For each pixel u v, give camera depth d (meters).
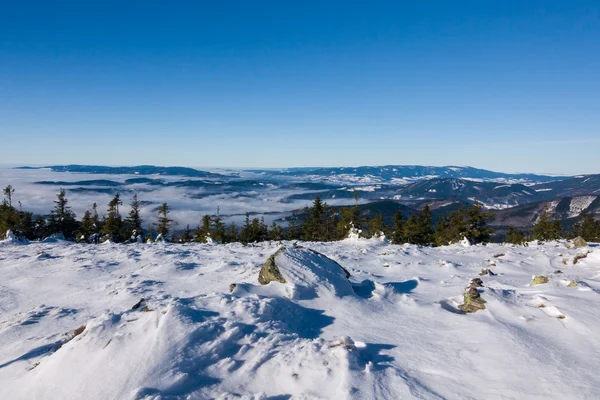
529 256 12.91
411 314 6.92
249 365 4.75
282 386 4.36
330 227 51.56
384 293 8.06
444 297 7.84
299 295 7.45
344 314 6.88
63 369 4.82
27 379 4.99
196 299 6.67
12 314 8.45
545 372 4.32
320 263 8.51
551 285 7.49
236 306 6.30
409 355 5.12
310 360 4.71
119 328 5.51
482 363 4.70
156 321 5.41
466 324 6.02
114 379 4.46
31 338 6.77
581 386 3.97
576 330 5.23
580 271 9.73
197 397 4.18
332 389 4.19
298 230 57.50
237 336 5.33
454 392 4.14
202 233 51.03
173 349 4.83
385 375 4.51
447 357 4.97
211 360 4.82
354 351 4.92
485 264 11.98
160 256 14.50
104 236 47.31
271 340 5.32
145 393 4.14
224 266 11.87
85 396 4.30
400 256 14.33
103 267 12.59
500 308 6.38
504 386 4.15
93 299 9.09
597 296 6.44
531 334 5.32
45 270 12.40
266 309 6.30
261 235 54.66
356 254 15.33
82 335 5.48
